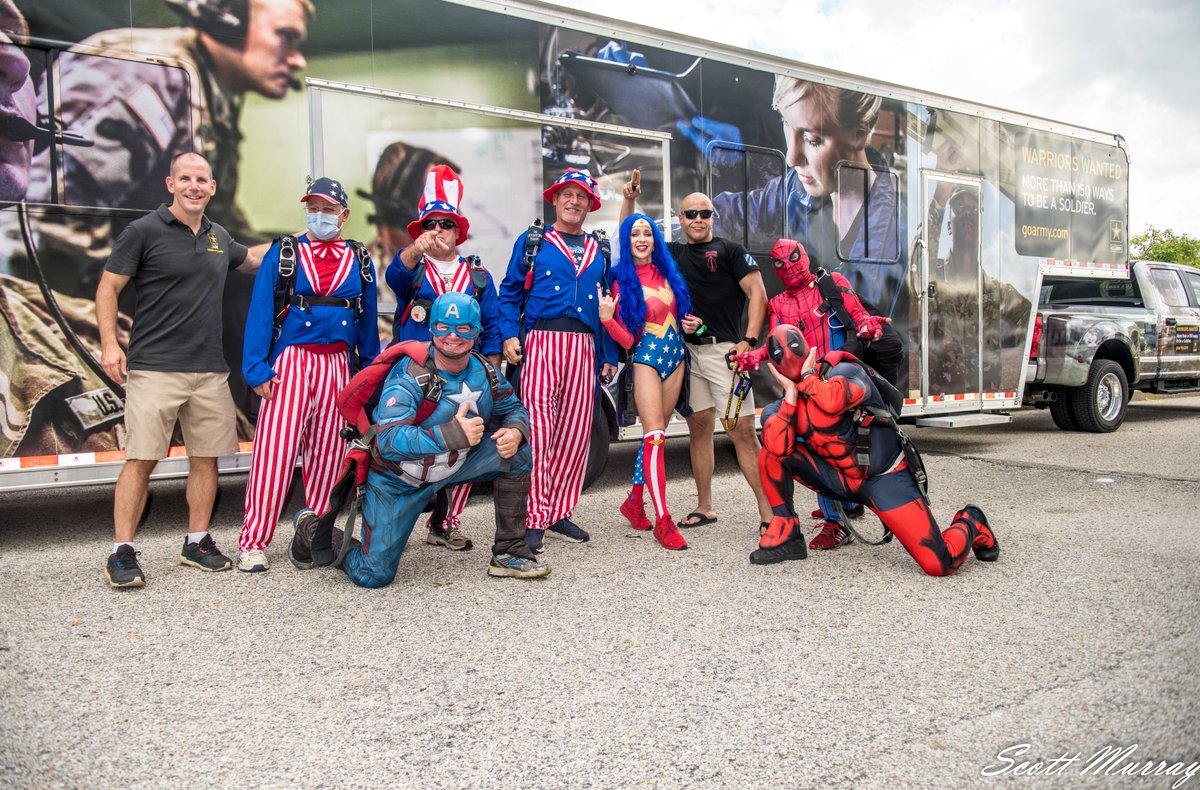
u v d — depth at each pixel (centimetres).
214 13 451
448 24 515
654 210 595
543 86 549
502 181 535
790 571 402
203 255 390
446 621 336
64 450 430
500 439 369
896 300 738
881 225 723
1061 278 940
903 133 738
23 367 420
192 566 412
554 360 429
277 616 342
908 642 310
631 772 224
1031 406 969
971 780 218
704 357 471
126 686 276
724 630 324
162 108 440
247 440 473
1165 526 486
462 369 368
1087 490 596
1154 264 1035
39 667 291
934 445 848
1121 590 368
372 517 370
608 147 576
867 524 496
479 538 476
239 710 259
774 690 271
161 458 386
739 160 634
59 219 422
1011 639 312
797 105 667
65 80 420
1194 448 802
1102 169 941
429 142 511
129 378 384
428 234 404
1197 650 299
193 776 222
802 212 670
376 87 494
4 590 379
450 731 246
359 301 415
